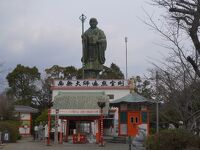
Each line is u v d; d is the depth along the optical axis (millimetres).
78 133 45781
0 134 41188
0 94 68875
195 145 21969
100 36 64312
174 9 14242
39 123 57125
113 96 61000
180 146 22031
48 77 97375
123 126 44844
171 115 32344
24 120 75000
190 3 14078
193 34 13875
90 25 64875
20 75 98438
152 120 48062
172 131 22406
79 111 44875
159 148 22344
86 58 64875
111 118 56812
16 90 97750
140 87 65500
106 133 56719
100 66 64938
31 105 96250
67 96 47281
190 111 22906
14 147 36312
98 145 39406
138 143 25938
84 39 64438
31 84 98625
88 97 46688
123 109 45000
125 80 61531
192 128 22906
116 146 37875
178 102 22438
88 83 61469
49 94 95812
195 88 20578
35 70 99250
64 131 52469
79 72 96562
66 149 34219
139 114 44469
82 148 35312
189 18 14492
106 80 61500
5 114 61125
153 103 45281
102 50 64500
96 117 45469
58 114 43844
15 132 45031
